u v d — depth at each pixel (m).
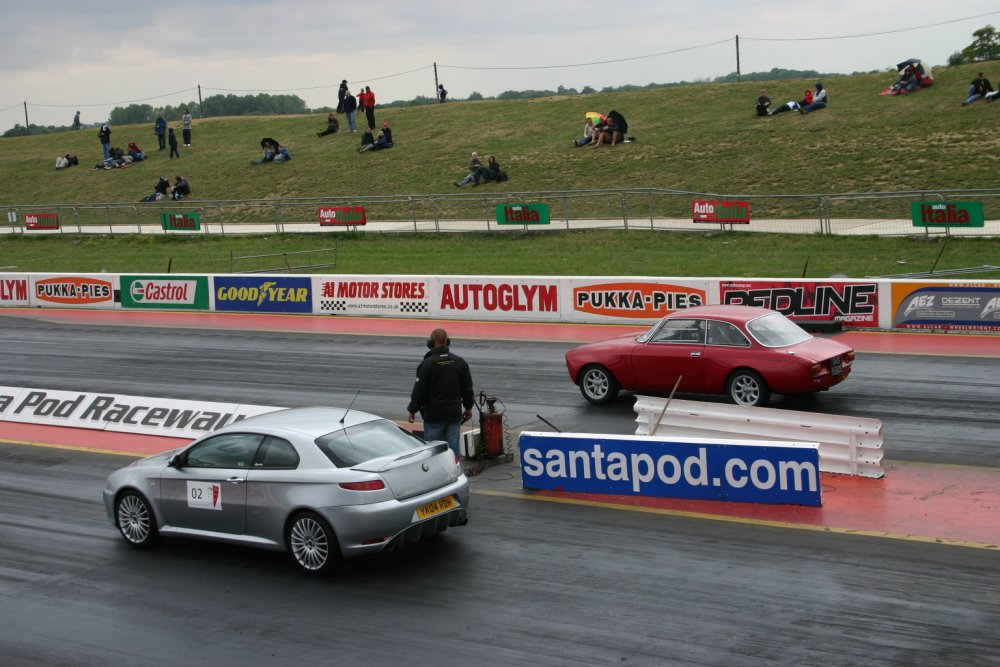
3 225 50.31
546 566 8.94
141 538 10.05
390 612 8.08
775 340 14.20
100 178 59.19
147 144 67.56
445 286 24.72
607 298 22.59
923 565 8.40
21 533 10.70
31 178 62.25
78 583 9.13
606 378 15.23
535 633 7.51
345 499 8.67
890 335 19.44
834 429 11.23
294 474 9.02
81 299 30.23
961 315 19.17
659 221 33.78
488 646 7.34
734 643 7.12
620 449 10.98
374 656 7.30
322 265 33.00
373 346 21.59
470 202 41.34
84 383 19.42
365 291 25.95
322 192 48.94
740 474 10.44
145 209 49.12
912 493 10.42
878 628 7.23
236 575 9.14
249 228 42.12
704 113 51.53
